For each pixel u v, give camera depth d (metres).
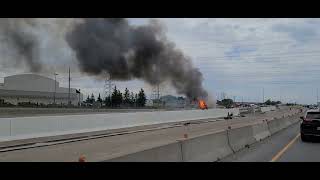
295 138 23.38
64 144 22.23
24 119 23.39
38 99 117.38
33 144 21.92
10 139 22.22
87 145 21.69
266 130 25.09
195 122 48.47
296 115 50.28
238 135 17.14
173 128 36.88
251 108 84.38
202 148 12.23
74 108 81.00
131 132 31.62
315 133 21.55
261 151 16.41
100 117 31.41
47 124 25.22
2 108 68.19
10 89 113.75
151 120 40.84
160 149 9.33
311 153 16.00
